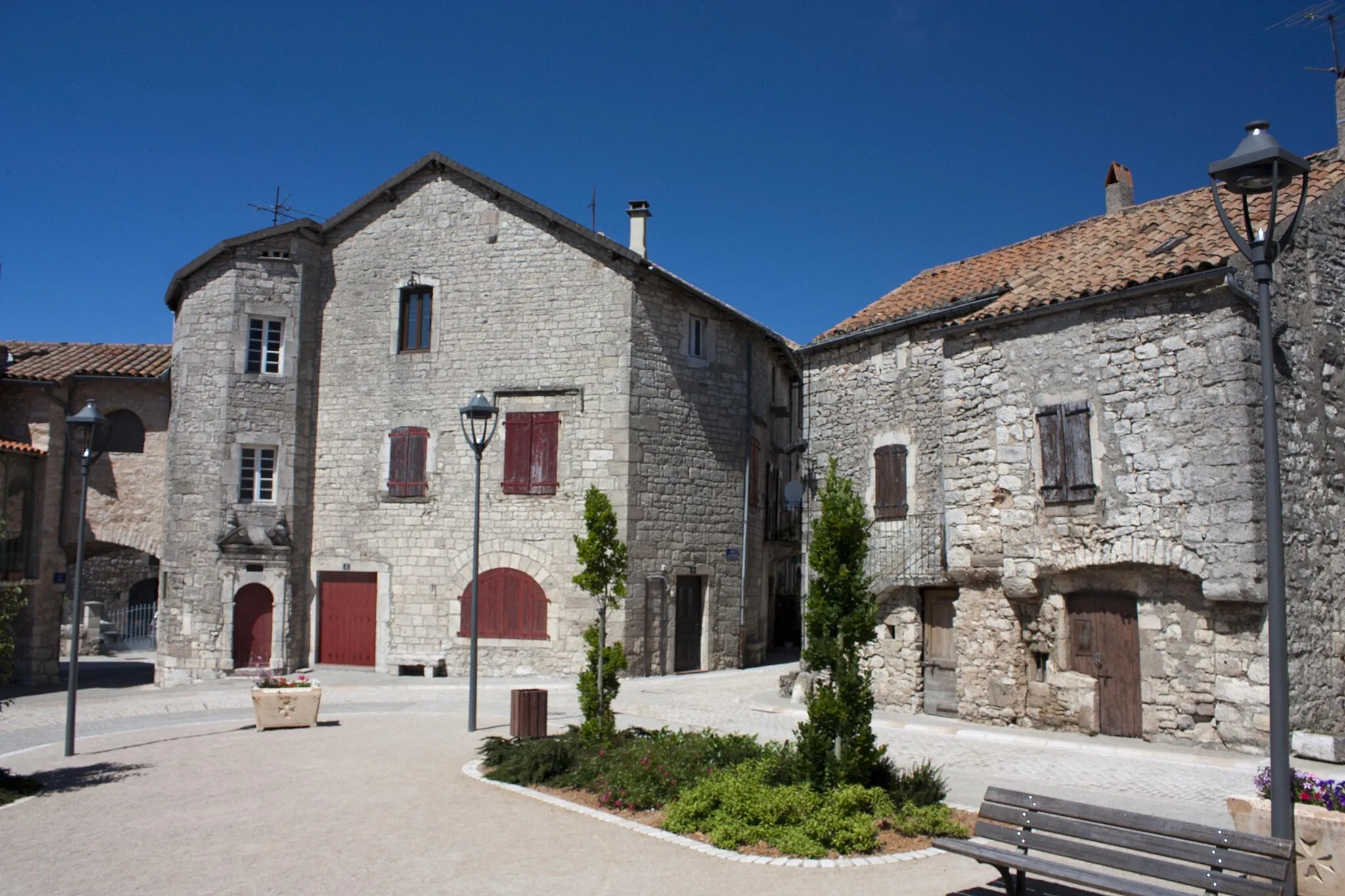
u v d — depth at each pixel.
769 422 24.66
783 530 25.53
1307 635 10.91
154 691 19.86
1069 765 10.54
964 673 13.48
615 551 11.48
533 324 20.72
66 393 22.92
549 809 8.92
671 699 16.61
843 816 7.77
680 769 9.33
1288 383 11.29
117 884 7.00
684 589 20.89
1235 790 9.22
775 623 26.38
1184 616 11.23
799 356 16.75
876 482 15.12
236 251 21.66
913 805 8.12
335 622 21.44
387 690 18.44
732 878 6.86
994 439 13.18
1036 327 12.77
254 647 21.03
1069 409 12.23
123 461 23.06
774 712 14.94
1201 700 11.01
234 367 21.30
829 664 8.66
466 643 20.44
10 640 11.07
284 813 8.95
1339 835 6.00
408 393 21.36
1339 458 11.81
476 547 13.77
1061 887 6.60
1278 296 11.30
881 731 12.82
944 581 13.88
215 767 11.17
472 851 7.64
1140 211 14.49
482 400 13.95
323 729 13.85
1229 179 6.47
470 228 21.38
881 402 15.24
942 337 14.02
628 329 20.06
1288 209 11.60
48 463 22.42
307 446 21.75
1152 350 11.49
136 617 32.88
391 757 11.60
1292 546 10.94
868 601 8.71
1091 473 11.94
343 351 21.95
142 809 9.23
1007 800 6.46
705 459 21.31
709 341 21.77
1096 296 11.87
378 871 7.17
